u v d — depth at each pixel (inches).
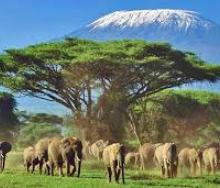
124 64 2952.8
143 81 3097.9
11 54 3038.9
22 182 1533.0
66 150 1772.9
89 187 1455.5
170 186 1555.1
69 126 3095.5
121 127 3088.1
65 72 3029.0
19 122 4227.4
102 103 3056.1
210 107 3587.6
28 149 1952.5
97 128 3043.8
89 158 2672.2
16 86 3139.8
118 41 3159.5
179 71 3105.3
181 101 3454.7
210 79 3213.6
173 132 3425.2
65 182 1544.0
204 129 3580.2
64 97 3107.8
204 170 2199.8
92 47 3139.8
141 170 2196.1
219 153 2114.9
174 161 1899.6
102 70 2989.7
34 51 3024.1
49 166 1852.9
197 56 3287.4
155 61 2967.5
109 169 1652.3
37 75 3078.2
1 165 1999.3
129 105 3117.6
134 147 3061.0
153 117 3336.6
